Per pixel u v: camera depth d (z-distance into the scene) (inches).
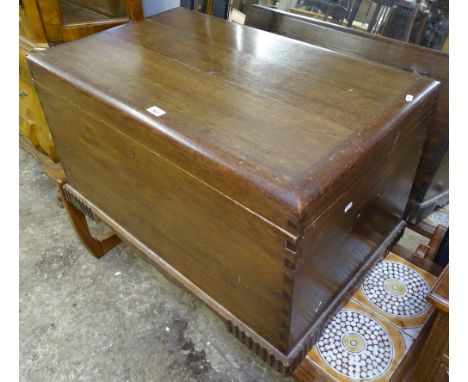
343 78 29.5
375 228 31.5
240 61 31.9
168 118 24.9
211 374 40.4
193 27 38.3
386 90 28.0
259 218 21.0
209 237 26.1
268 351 27.9
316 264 24.2
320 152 22.0
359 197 25.0
